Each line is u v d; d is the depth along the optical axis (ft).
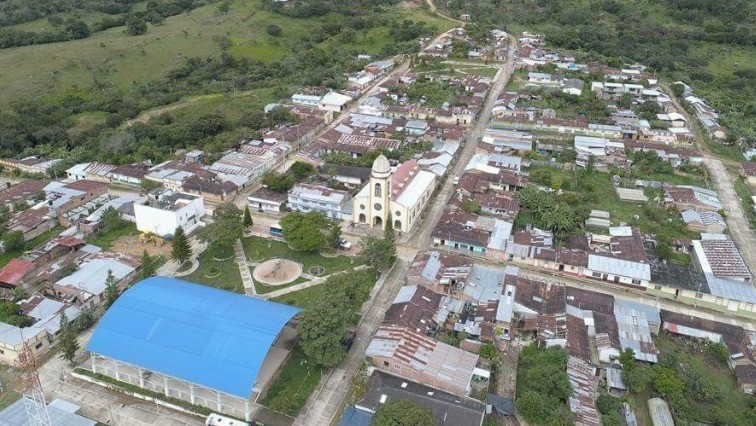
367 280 408.87
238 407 321.93
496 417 316.81
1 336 356.59
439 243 495.82
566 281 451.53
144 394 332.39
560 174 632.38
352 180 602.85
